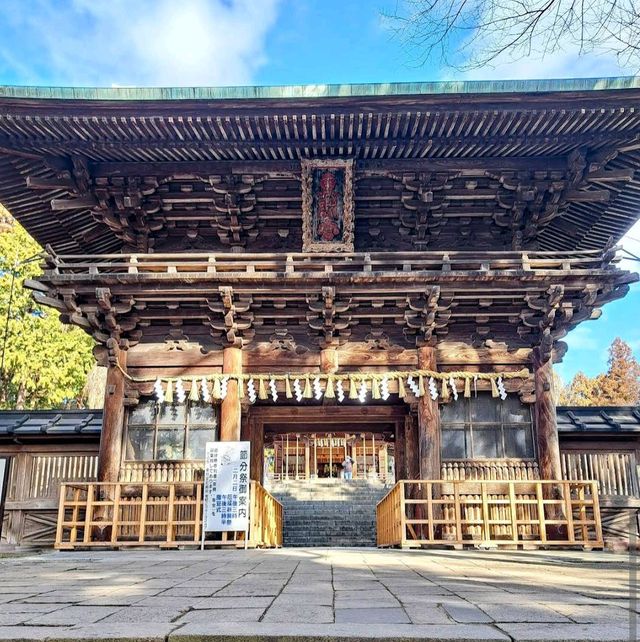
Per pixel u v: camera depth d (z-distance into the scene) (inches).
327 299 586.9
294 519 1227.9
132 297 605.3
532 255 664.4
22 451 717.9
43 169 636.7
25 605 214.1
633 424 676.7
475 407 625.0
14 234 1411.2
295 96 532.7
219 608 203.6
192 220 666.8
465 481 548.7
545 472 594.9
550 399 613.3
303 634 159.2
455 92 526.6
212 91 533.6
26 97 533.6
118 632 163.0
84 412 751.7
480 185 639.8
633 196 655.8
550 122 557.3
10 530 689.6
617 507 652.1
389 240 674.8
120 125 560.4
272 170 614.9
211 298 607.5
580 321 622.8
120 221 657.0
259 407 741.3
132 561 424.2
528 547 557.3
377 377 612.4
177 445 614.9
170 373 627.8
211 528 555.8
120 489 591.8
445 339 640.4
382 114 546.9
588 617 184.5
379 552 505.0
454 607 203.6
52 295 591.5
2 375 1408.7
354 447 1982.0
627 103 531.8
